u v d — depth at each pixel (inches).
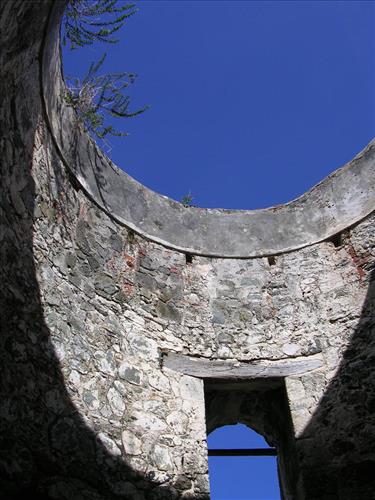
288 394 220.1
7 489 147.2
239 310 246.7
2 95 170.7
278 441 233.1
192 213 269.7
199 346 232.5
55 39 197.0
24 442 158.1
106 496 175.5
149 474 190.2
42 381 173.2
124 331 216.1
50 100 208.5
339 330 229.6
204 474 200.8
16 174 183.6
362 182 258.5
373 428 201.2
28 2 160.6
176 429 206.4
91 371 194.7
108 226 235.8
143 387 208.7
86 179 231.1
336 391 215.2
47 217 201.5
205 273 255.8
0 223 170.1
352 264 242.8
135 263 238.7
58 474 165.0
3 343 161.3
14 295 171.9
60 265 202.1
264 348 235.3
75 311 200.2
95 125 232.2
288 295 248.5
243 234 268.8
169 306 237.6
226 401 239.6
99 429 185.6
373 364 213.9
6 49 163.2
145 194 259.3
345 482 195.0
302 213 269.0
